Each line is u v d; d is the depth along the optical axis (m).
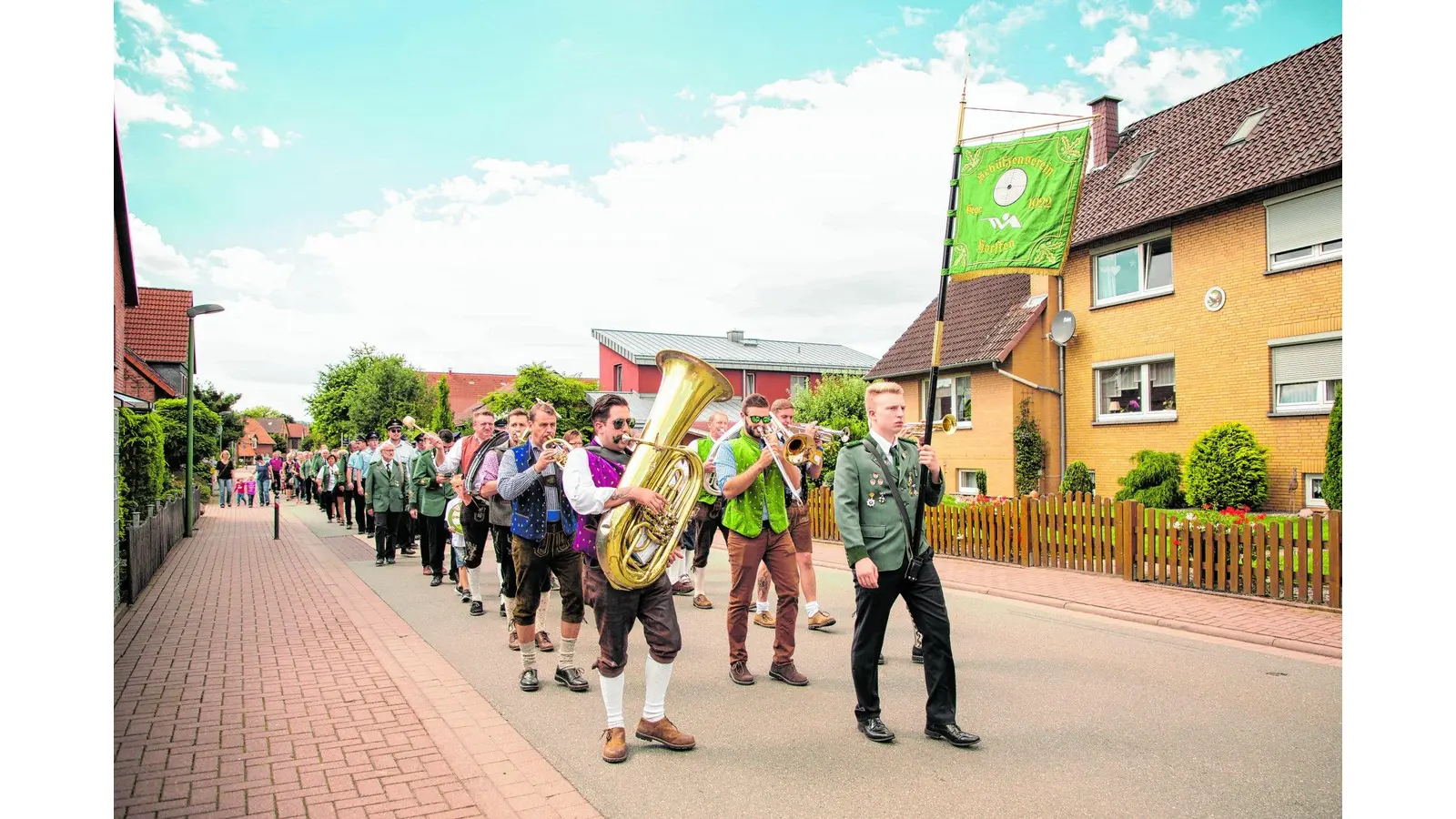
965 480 23.19
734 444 6.36
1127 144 21.86
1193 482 16.20
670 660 4.80
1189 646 7.09
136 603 9.52
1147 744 4.77
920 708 5.50
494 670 6.58
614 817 3.91
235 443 53.78
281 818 3.84
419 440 11.98
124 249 20.38
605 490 4.70
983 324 22.91
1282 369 16.20
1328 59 18.00
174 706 5.49
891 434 4.98
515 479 5.93
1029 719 5.21
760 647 7.24
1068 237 6.97
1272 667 6.41
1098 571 10.71
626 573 4.52
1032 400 21.31
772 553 6.18
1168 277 18.58
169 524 14.92
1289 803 4.00
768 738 4.96
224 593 10.27
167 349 36.19
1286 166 15.97
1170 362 18.53
